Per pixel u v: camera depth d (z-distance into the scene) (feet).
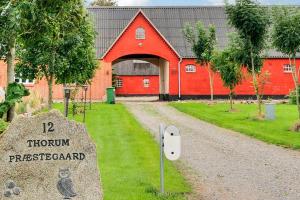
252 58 101.35
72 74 80.94
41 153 27.96
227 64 115.14
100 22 183.93
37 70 77.56
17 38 44.39
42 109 104.68
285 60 177.37
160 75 191.83
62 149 28.14
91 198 28.22
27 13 40.34
